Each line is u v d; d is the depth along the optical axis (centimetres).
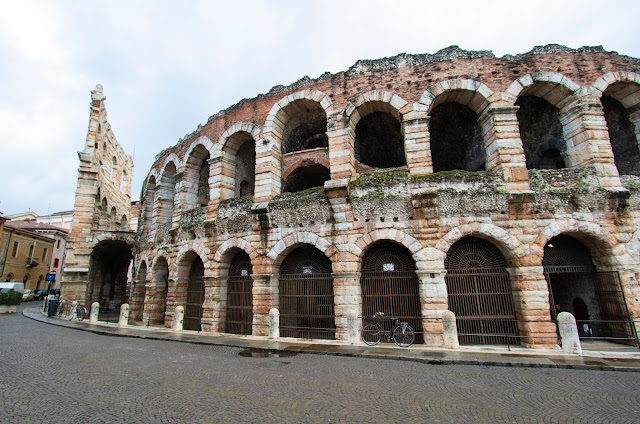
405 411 764
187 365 1203
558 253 1730
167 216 2842
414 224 1650
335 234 1759
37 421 696
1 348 1471
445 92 1839
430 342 1521
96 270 3856
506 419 722
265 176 2062
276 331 1742
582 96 1734
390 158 2733
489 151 1781
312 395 871
